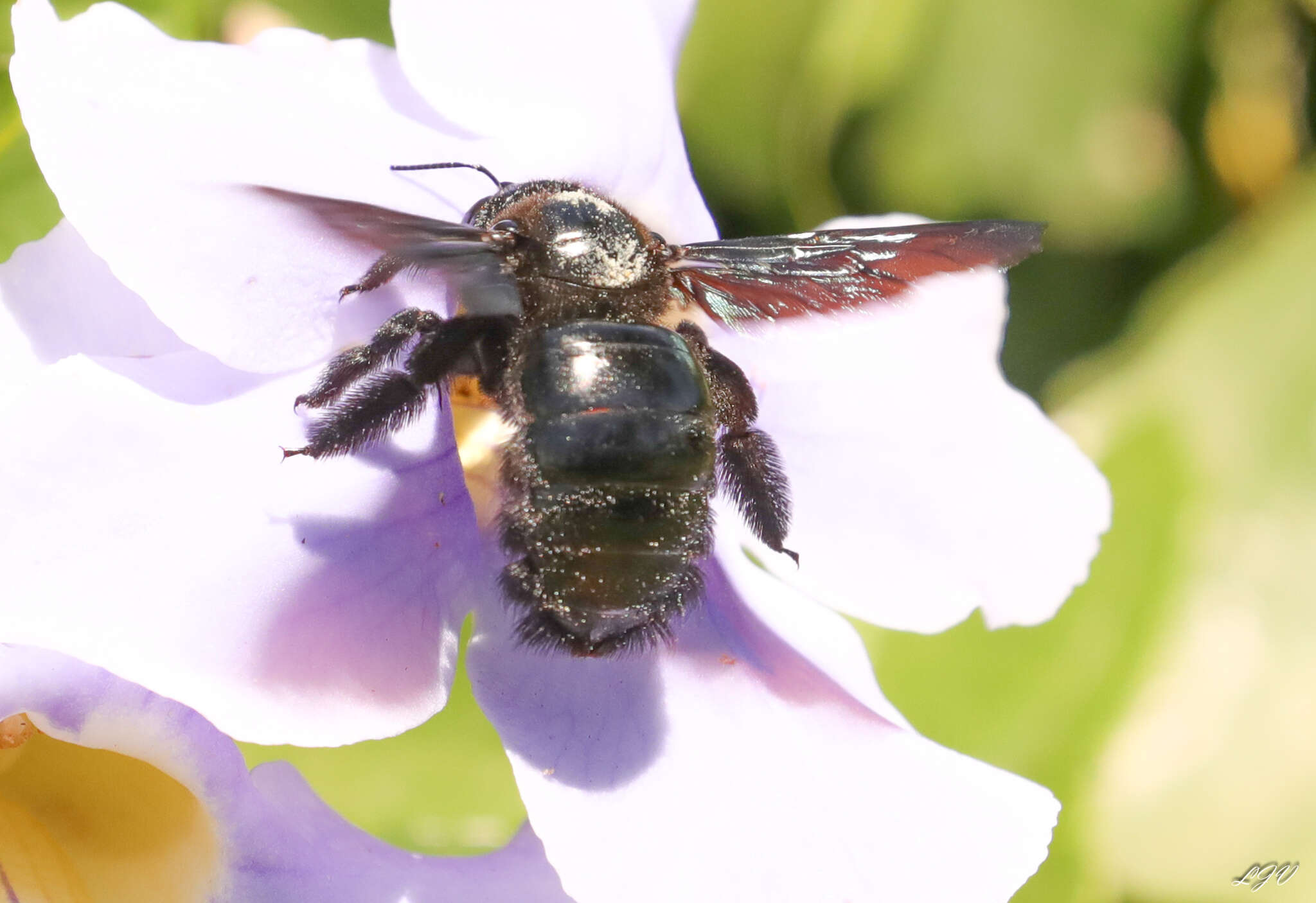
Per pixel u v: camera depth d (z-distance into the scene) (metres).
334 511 0.23
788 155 0.30
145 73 0.23
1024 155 0.31
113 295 0.23
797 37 0.30
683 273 0.24
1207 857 0.28
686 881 0.22
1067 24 0.31
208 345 0.22
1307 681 0.28
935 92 0.31
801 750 0.23
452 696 0.27
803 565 0.24
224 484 0.22
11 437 0.22
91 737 0.22
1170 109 0.32
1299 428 0.29
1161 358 0.29
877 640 0.28
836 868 0.22
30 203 0.25
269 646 0.22
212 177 0.22
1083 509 0.25
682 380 0.23
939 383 0.25
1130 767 0.28
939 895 0.22
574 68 0.24
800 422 0.24
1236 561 0.28
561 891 0.23
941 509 0.25
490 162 0.24
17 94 0.22
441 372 0.23
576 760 0.23
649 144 0.24
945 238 0.23
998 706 0.28
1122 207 0.31
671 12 0.25
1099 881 0.27
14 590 0.22
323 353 0.23
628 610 0.22
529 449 0.22
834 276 0.24
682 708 0.23
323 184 0.23
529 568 0.22
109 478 0.22
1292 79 0.32
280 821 0.23
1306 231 0.30
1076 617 0.28
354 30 0.27
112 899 0.23
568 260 0.23
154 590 0.22
